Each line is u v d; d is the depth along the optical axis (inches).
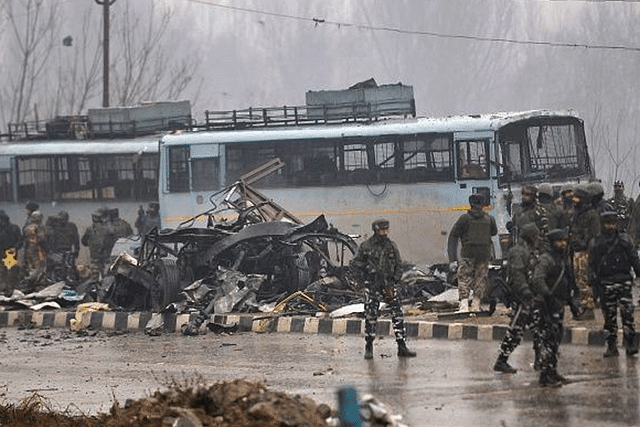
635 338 1386.6
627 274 1365.7
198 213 2650.1
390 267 1467.8
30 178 2876.5
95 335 1883.6
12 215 2886.3
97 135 2886.3
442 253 2500.0
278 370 1407.5
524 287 1221.7
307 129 2591.0
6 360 1608.0
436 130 2490.2
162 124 2893.7
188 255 2047.2
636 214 2012.8
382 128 2534.5
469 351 1491.1
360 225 2554.1
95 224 2568.9
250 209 2118.6
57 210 2854.3
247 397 963.3
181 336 1818.4
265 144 2615.7
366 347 1465.3
